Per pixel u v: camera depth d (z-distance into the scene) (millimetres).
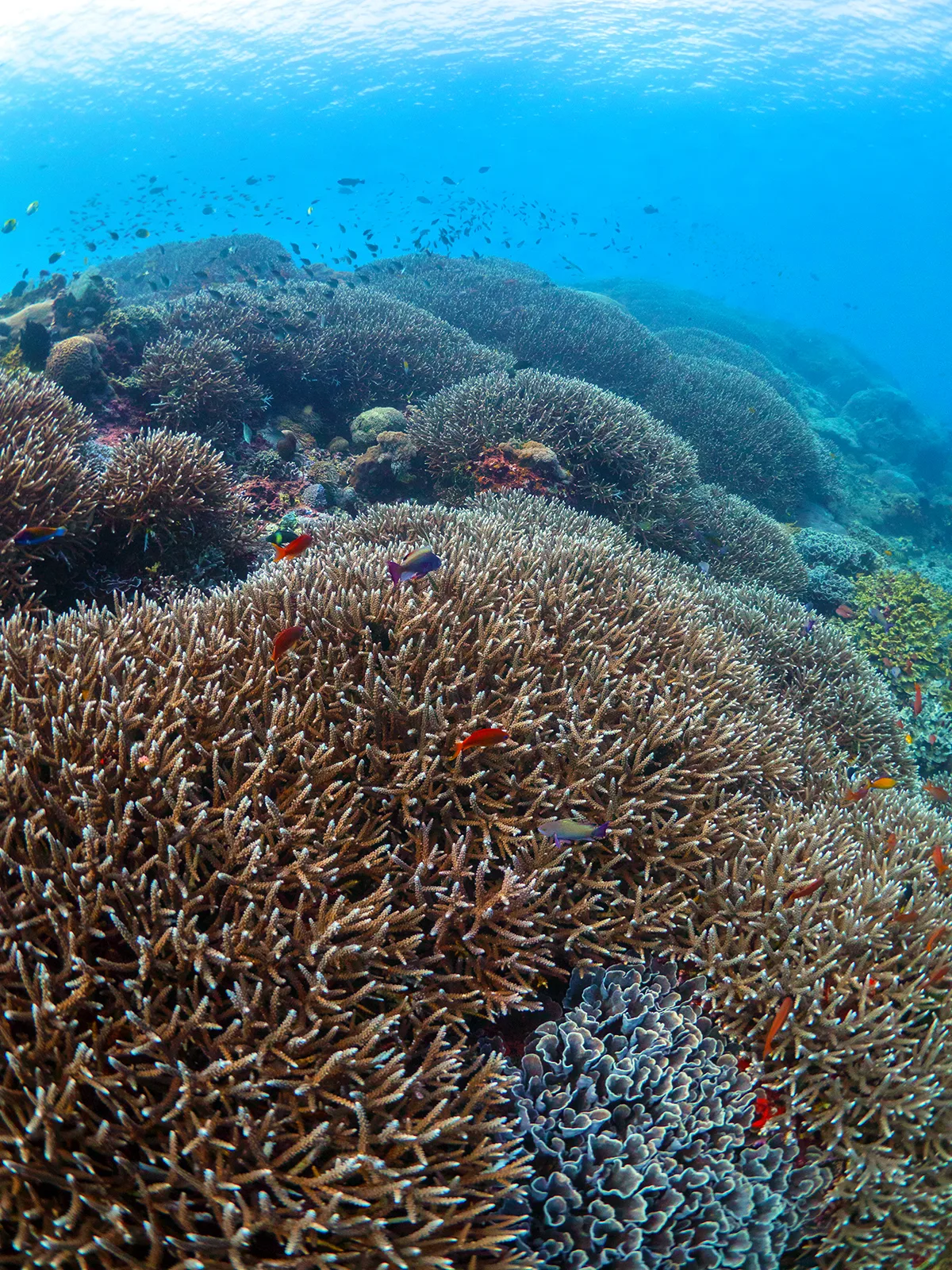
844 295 136000
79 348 8367
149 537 5816
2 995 1956
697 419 15094
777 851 3262
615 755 3188
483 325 16094
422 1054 2361
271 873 2402
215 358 9172
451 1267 1817
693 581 7355
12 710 2672
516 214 21531
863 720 5930
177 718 2803
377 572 4012
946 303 129125
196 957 2070
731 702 3924
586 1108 2453
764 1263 2346
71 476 5312
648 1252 2170
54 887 2137
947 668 9930
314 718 2998
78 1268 1693
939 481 26125
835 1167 2598
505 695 3312
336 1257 1750
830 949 2922
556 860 2732
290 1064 2020
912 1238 2561
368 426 9641
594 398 9562
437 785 2926
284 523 7375
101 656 3027
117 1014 2041
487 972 2553
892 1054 2639
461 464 8594
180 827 2352
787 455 16016
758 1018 2830
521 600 4051
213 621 3705
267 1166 1874
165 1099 1883
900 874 3488
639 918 2859
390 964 2453
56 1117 1740
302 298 12492
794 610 7820
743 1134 2537
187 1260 1669
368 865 2541
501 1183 2121
